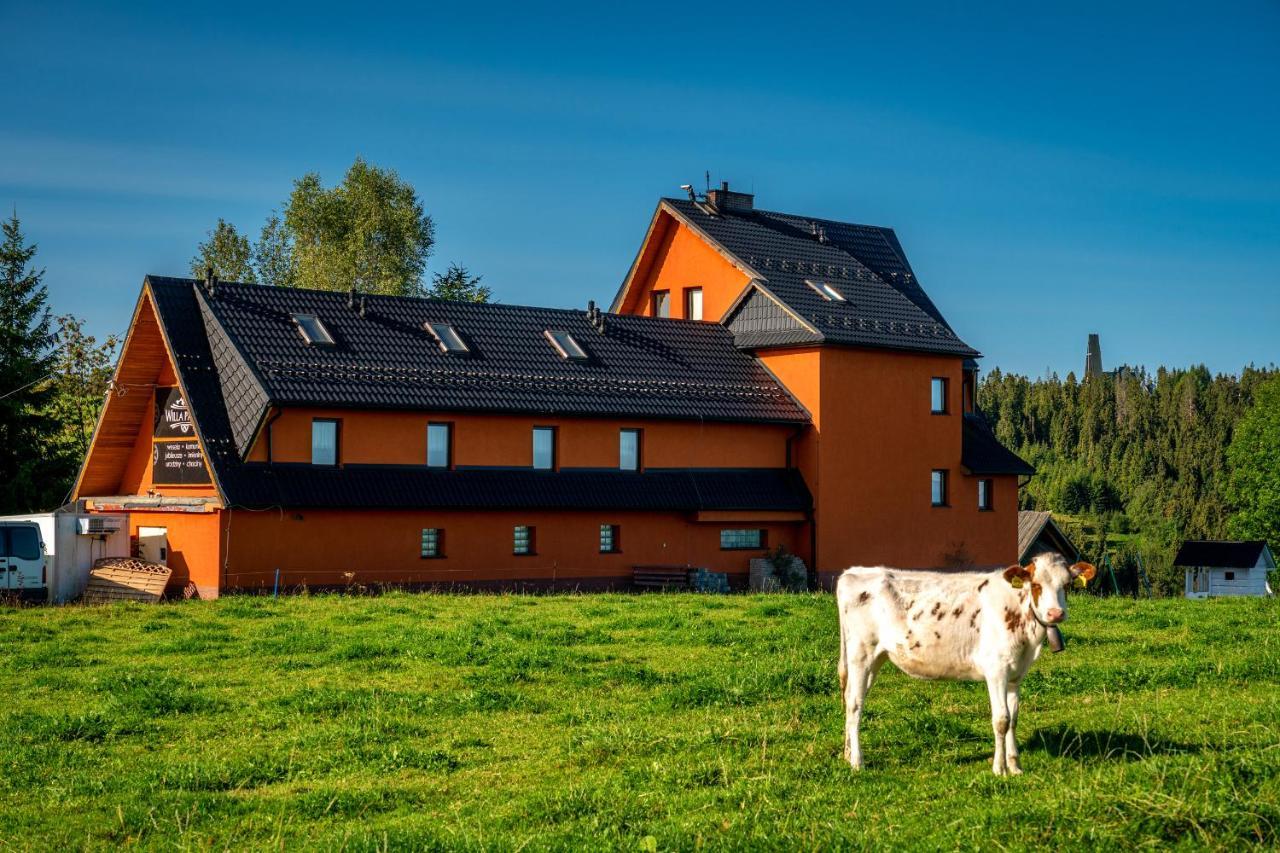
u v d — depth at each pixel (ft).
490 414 132.05
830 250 179.22
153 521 127.95
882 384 159.43
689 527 146.82
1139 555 345.92
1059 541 201.36
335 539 122.93
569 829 38.45
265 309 132.77
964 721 52.11
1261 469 287.07
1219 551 262.67
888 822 37.50
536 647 75.36
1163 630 82.94
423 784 45.80
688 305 175.11
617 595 112.37
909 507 161.48
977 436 176.86
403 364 132.36
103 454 141.69
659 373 149.89
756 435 152.56
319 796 43.57
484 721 56.39
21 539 113.60
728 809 40.04
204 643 78.28
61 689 65.57
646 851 35.14
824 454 153.07
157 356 134.10
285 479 120.06
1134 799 35.60
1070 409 581.53
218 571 116.37
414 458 128.77
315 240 266.77
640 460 143.84
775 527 153.89
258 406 118.83
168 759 50.31
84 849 39.86
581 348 148.66
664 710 57.21
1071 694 59.31
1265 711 51.34
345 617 92.27
